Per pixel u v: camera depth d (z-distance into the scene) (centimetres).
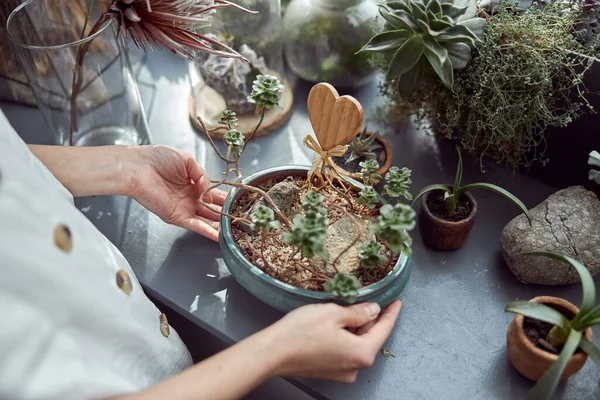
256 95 64
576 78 72
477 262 78
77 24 80
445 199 76
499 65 74
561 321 59
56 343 48
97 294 52
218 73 88
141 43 75
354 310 60
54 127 84
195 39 72
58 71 76
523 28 74
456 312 73
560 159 83
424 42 72
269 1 88
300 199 73
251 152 92
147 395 51
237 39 89
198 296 75
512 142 80
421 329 72
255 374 54
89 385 49
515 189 86
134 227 83
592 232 72
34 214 48
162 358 62
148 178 73
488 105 77
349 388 67
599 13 77
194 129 95
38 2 75
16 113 99
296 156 91
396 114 91
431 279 77
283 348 55
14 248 46
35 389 45
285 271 65
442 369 68
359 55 91
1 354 44
